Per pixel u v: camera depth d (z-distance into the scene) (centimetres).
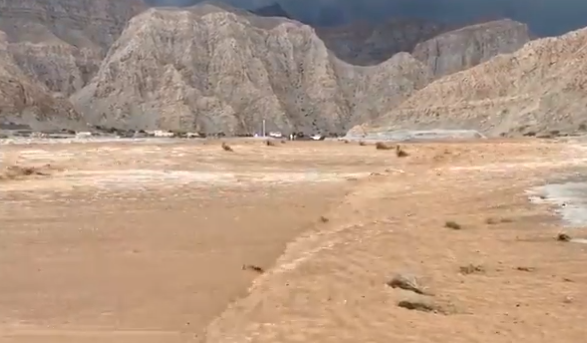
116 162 4006
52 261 1428
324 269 1322
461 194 2469
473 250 1484
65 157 4391
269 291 1169
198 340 916
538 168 3578
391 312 1016
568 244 1534
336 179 3278
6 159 4184
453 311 1016
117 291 1191
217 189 2733
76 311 1065
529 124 12212
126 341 916
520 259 1387
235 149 5484
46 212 2072
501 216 1942
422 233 1694
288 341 891
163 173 3356
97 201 2312
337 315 1008
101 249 1555
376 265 1343
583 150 5525
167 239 1681
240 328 963
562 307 1027
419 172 3566
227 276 1300
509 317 977
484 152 5478
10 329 971
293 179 3247
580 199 2247
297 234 1769
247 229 1830
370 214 2088
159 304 1103
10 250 1534
